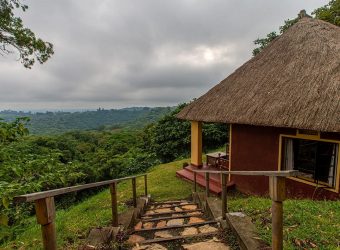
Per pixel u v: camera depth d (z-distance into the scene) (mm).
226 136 17469
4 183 3441
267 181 7758
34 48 8977
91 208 7051
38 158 5195
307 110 5824
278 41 9570
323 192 6270
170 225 4555
